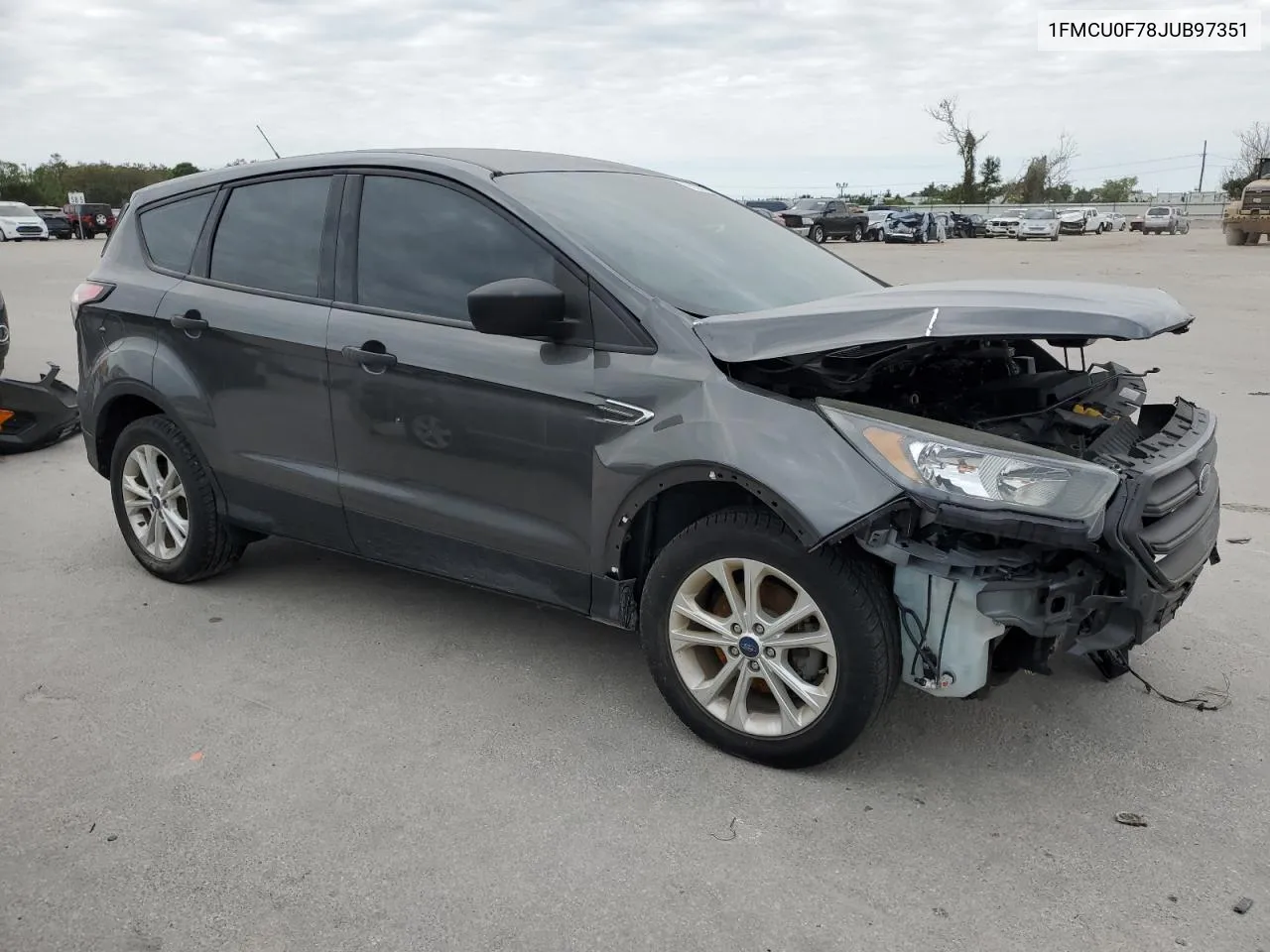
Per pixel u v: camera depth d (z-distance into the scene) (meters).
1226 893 2.55
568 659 3.85
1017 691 3.58
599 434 3.15
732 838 2.78
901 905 2.52
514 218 3.41
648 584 3.20
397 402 3.58
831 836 2.79
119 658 3.84
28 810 2.88
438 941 2.39
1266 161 33.50
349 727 3.35
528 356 3.29
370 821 2.84
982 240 44.22
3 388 6.73
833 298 3.54
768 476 2.80
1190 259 25.91
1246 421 7.50
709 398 2.96
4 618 4.20
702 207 4.15
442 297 3.54
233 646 3.95
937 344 3.26
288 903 2.52
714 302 3.30
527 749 3.22
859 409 2.84
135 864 2.66
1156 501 2.80
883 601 2.84
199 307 4.14
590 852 2.72
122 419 4.65
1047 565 2.77
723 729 3.15
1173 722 3.38
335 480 3.84
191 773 3.08
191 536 4.36
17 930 2.42
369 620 4.20
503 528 3.44
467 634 4.07
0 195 76.25
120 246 4.61
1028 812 2.89
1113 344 11.41
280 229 4.03
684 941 2.40
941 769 3.11
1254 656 3.84
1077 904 2.52
